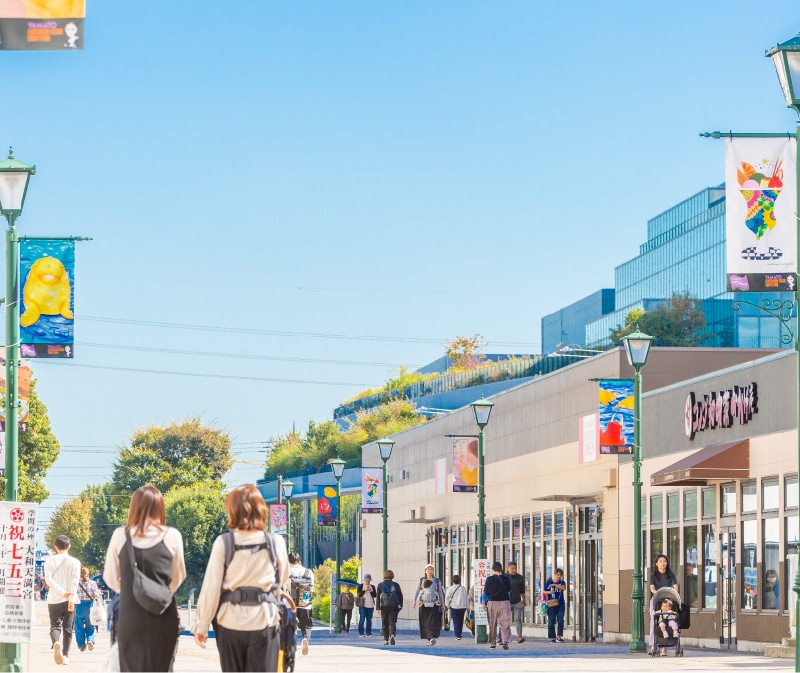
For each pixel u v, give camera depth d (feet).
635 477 123.44
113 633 45.37
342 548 420.77
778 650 110.73
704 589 134.31
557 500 164.04
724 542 129.80
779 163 84.48
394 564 263.49
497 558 201.57
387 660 110.32
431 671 89.92
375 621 264.93
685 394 139.33
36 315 86.22
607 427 134.82
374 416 464.24
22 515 73.00
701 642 133.59
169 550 43.68
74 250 87.15
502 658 114.01
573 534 169.48
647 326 472.85
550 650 134.92
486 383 464.65
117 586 43.96
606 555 157.48
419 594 151.64
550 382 180.45
